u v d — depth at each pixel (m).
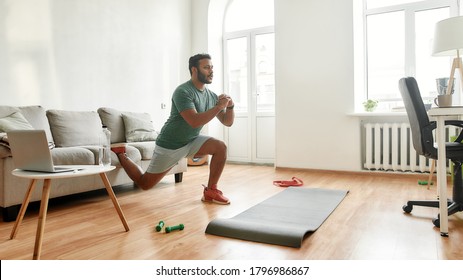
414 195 2.79
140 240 1.80
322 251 1.60
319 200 2.62
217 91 5.30
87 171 1.76
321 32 4.10
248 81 5.16
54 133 3.04
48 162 1.63
